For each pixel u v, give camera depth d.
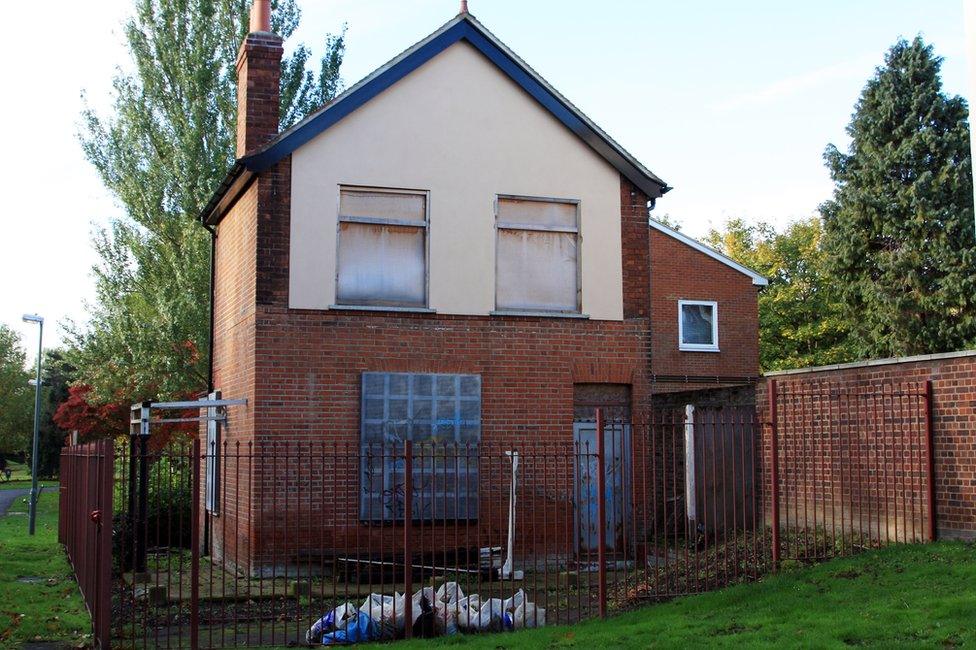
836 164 34.44
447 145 15.73
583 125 16.27
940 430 11.63
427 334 15.34
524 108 16.16
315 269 14.95
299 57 27.97
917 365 11.96
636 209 16.62
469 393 15.41
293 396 14.67
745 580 11.42
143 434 14.45
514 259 16.06
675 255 26.52
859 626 8.61
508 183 15.96
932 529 11.59
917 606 9.05
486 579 13.67
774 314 43.19
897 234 32.03
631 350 16.30
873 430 12.54
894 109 32.84
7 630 10.63
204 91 25.75
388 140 15.45
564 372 15.93
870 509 12.20
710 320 26.75
